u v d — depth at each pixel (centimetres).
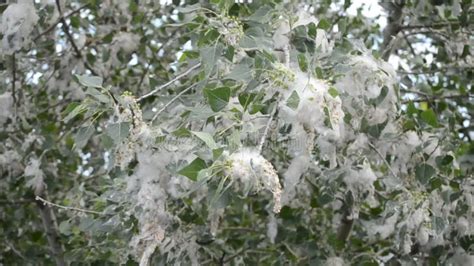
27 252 404
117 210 257
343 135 262
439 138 288
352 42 268
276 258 346
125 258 271
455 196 288
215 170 179
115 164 224
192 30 251
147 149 219
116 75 395
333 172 282
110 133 205
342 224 362
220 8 234
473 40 380
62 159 388
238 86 222
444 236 307
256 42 221
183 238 275
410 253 314
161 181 223
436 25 378
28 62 371
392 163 296
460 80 380
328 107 204
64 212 393
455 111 374
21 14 297
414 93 373
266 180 176
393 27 390
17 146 364
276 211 176
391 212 280
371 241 353
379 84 252
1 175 366
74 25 358
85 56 373
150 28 384
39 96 387
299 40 255
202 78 236
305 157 265
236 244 358
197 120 221
